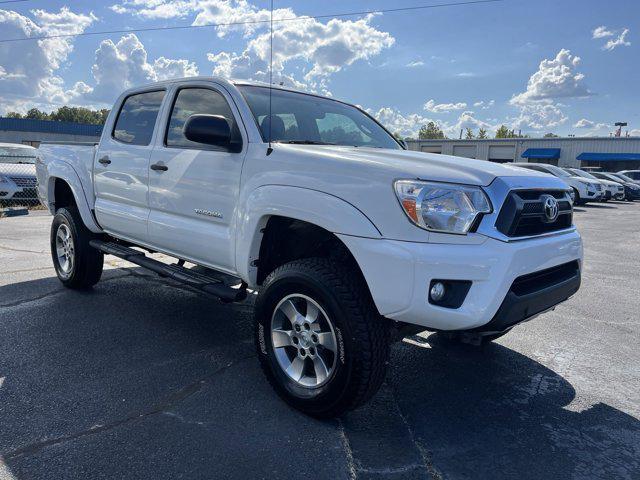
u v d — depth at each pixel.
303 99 4.22
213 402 3.19
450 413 3.19
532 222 2.99
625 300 6.00
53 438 2.73
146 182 4.26
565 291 3.22
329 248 3.34
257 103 3.74
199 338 4.29
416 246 2.65
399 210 2.70
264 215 3.24
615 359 4.15
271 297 3.16
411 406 3.26
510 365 3.98
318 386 2.98
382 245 2.71
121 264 6.84
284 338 3.19
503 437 2.93
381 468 2.58
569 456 2.76
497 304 2.69
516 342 4.50
